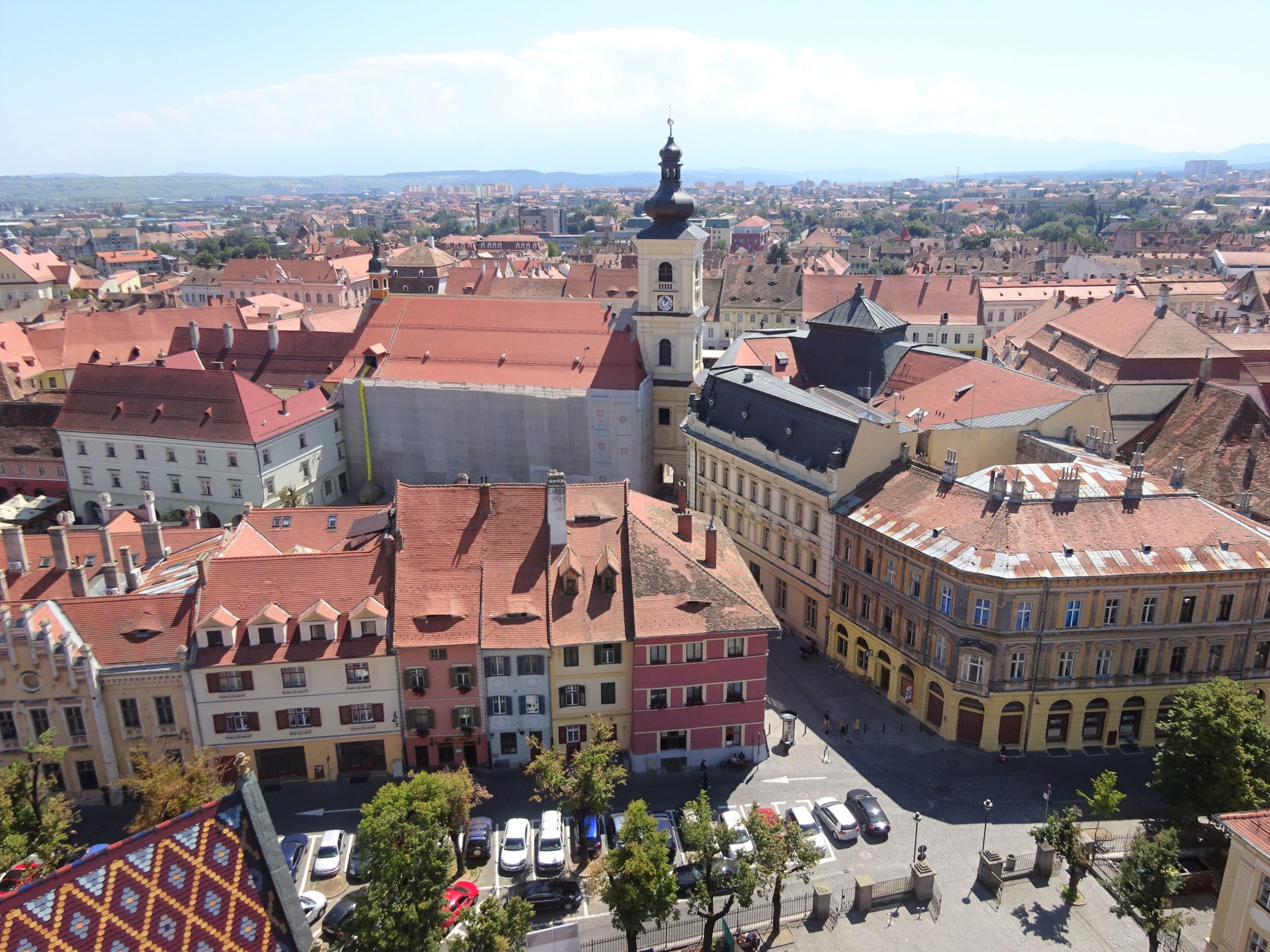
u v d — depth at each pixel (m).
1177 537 71.50
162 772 57.34
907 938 55.31
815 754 73.44
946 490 78.81
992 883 58.91
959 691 72.69
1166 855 50.78
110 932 35.41
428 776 56.00
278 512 82.50
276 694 68.00
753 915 57.31
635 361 121.50
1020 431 90.44
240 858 38.81
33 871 51.88
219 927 37.41
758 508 97.19
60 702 65.38
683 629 68.94
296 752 69.75
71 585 73.06
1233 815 48.53
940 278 186.00
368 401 126.62
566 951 51.78
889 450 86.31
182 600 69.38
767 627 69.62
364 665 68.44
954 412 104.69
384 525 77.69
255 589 69.50
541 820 65.56
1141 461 74.44
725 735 72.31
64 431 120.31
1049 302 176.25
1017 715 72.75
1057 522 72.25
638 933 54.41
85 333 167.00
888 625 80.75
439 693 69.56
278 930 38.59
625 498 75.88
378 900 46.59
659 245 119.88
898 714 79.00
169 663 66.56
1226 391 102.62
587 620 69.62
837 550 85.50
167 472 117.12
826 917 56.81
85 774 67.31
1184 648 71.69
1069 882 59.69
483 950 45.81
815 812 66.00
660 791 69.25
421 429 125.75
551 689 70.19
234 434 112.69
